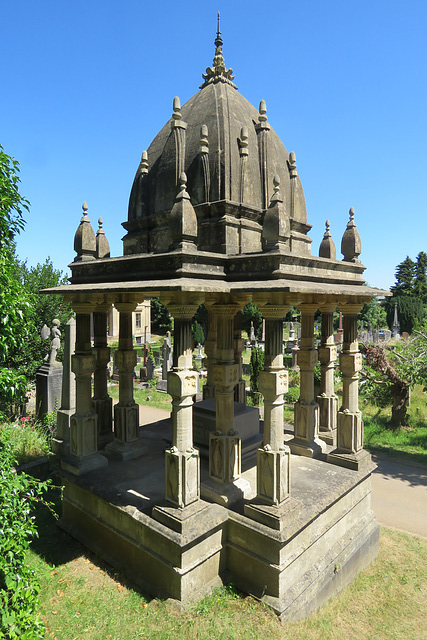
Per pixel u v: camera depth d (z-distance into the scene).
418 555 7.74
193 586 5.62
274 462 5.67
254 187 6.90
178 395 5.67
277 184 5.75
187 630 5.12
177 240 5.57
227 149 6.44
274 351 5.69
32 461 9.50
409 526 8.80
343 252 8.13
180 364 5.69
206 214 6.49
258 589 5.71
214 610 5.46
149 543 5.93
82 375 7.65
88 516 7.12
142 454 8.63
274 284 5.19
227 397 6.50
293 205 7.81
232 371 6.57
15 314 5.21
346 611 6.20
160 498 6.50
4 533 4.57
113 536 6.64
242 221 6.37
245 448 8.23
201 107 7.18
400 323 46.25
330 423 9.53
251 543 5.80
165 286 5.01
